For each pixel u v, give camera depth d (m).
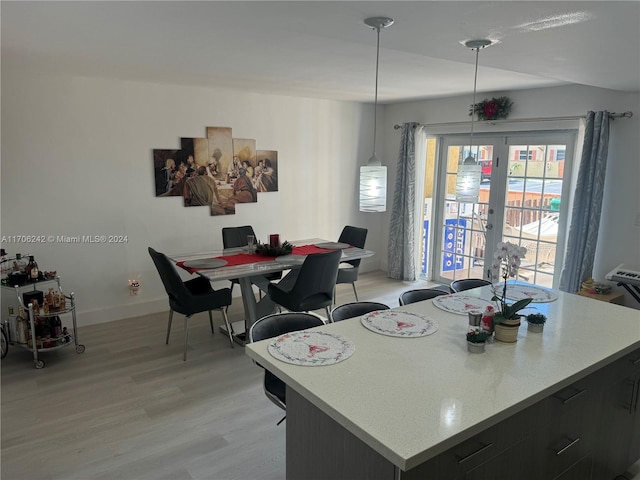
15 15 2.25
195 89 4.82
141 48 3.02
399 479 1.32
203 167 5.00
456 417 1.43
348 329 2.20
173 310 3.98
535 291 2.90
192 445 2.68
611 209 4.22
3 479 2.38
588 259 4.27
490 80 4.23
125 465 2.50
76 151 4.26
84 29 2.53
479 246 5.62
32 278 3.75
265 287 4.36
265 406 3.11
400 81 4.33
